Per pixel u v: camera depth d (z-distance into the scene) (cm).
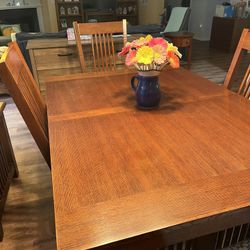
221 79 404
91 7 688
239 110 117
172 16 523
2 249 139
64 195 69
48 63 286
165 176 75
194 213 63
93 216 63
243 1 583
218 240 87
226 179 74
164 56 104
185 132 98
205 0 658
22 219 158
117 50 276
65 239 57
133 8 704
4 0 621
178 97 131
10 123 276
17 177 194
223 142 92
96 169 79
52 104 127
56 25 651
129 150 88
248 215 67
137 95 117
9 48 121
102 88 147
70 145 92
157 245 62
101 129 102
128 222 61
